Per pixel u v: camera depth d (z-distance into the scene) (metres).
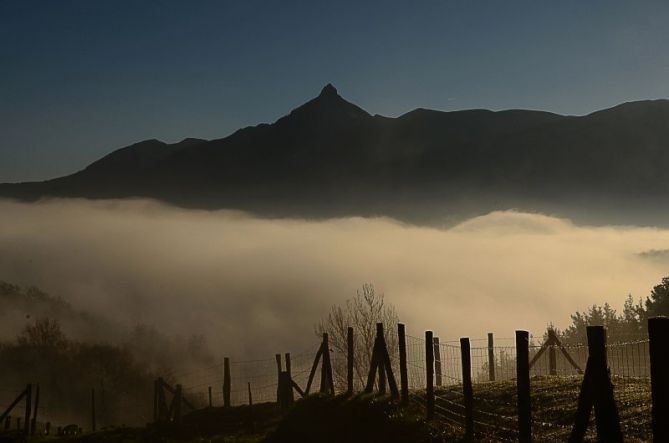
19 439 34.50
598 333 10.88
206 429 28.02
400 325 22.20
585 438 15.00
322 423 22.75
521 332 13.69
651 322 9.60
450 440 17.09
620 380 21.20
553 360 28.59
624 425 15.62
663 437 9.35
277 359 31.67
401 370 22.03
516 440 16.03
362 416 21.70
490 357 30.33
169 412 33.09
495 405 20.56
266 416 28.72
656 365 9.48
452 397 22.44
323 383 28.06
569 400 19.22
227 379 34.31
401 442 18.22
